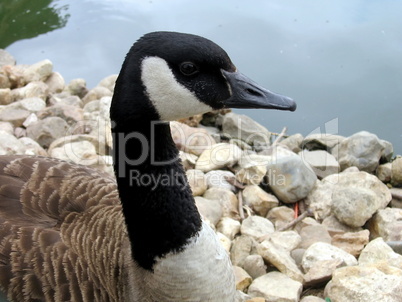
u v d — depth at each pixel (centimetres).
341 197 61
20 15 106
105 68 93
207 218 60
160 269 41
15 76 84
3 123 75
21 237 42
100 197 45
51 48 97
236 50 91
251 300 50
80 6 108
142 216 40
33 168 47
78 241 42
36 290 40
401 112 80
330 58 89
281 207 65
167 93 38
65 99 83
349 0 106
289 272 54
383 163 74
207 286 41
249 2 105
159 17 102
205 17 100
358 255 58
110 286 41
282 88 83
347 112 80
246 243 58
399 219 61
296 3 104
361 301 48
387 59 89
